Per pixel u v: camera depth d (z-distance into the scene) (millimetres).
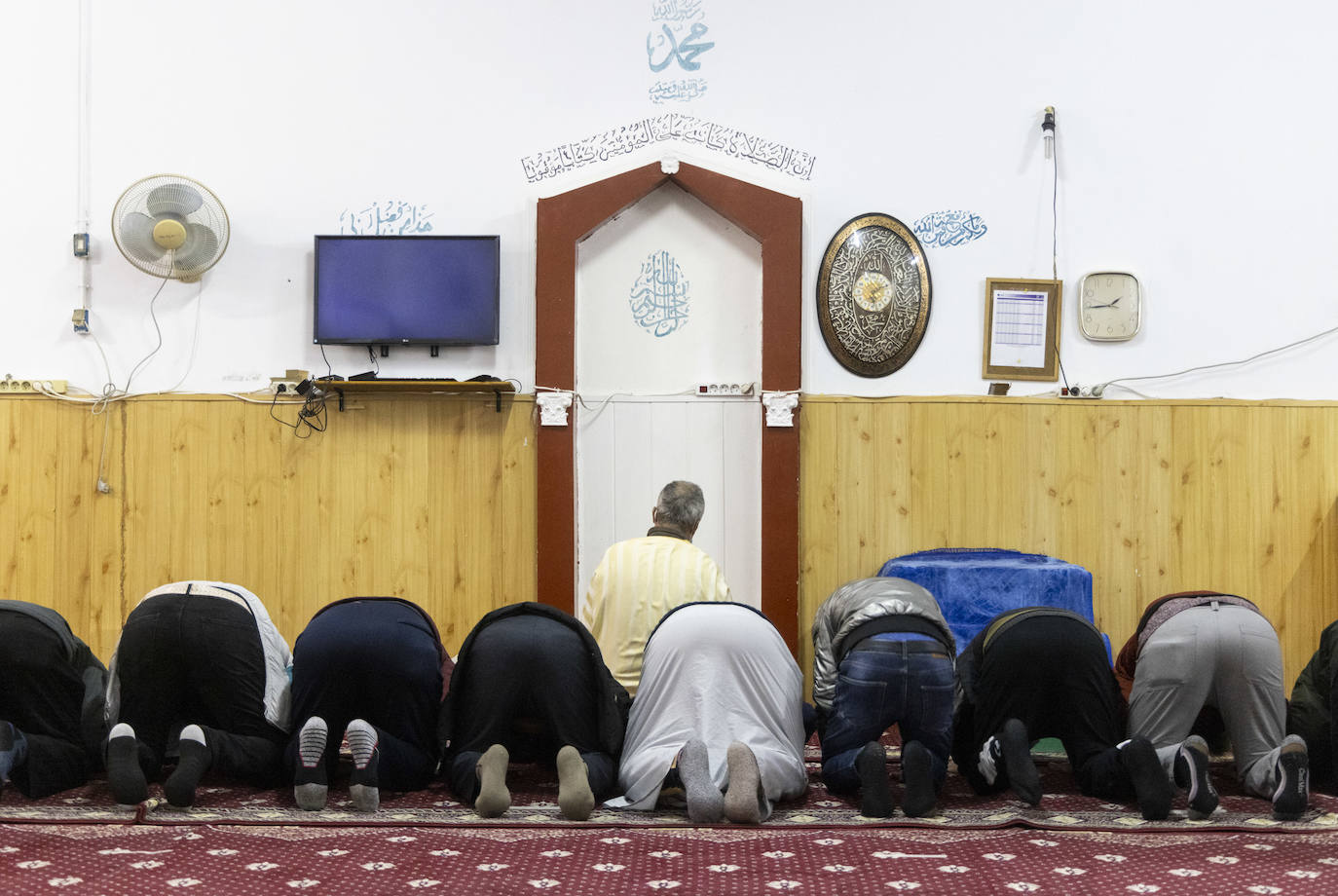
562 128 5871
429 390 5699
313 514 5801
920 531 5793
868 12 5848
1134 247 5816
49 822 3236
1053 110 5812
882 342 5797
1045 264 5820
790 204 5801
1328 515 5730
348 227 5859
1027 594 5176
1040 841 3117
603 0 5887
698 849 3029
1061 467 5777
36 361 5816
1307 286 5770
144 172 5855
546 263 5816
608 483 5918
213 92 5871
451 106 5883
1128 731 3777
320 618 3666
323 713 3623
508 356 5848
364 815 3377
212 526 5797
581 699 3635
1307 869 2822
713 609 3703
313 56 5887
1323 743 3805
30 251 5824
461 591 5801
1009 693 3652
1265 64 5793
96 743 3703
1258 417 5758
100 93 5852
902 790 3916
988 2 5840
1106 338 5785
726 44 5863
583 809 3336
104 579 5777
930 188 5832
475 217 5867
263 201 5863
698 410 5922
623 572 4102
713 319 5938
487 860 2898
